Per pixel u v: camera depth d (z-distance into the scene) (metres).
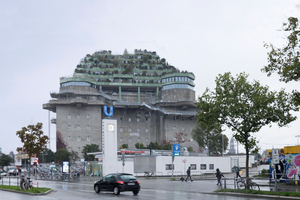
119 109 156.25
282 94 24.95
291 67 19.41
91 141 141.00
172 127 156.25
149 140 158.38
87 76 152.50
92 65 165.38
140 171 55.31
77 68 161.12
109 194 24.92
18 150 53.69
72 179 47.41
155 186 33.16
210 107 26.27
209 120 26.38
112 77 161.00
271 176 31.78
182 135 156.25
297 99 20.20
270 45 21.05
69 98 143.88
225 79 26.12
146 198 21.19
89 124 142.25
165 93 159.62
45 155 137.88
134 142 155.62
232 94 25.47
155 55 186.88
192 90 162.38
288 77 19.91
